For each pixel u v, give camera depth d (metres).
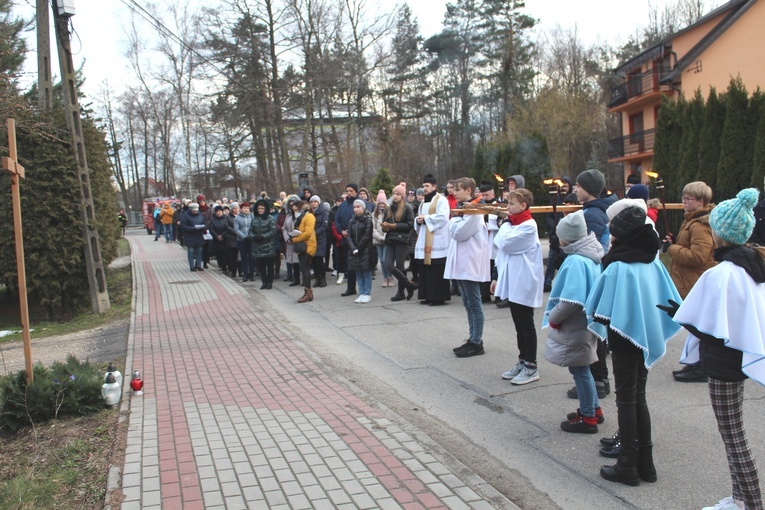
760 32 25.86
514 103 38.91
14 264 12.09
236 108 30.08
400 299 11.45
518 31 39.97
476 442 5.04
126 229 51.91
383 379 6.80
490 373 6.84
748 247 3.46
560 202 10.69
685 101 18.05
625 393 4.12
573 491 4.16
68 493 4.15
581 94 40.84
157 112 45.78
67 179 12.03
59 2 11.64
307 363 7.38
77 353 8.86
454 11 40.12
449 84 40.81
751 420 5.15
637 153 32.91
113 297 13.76
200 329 9.63
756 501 3.44
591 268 4.80
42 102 12.24
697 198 6.18
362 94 34.91
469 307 7.48
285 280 15.13
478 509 3.75
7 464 4.72
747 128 15.70
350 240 11.40
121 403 5.91
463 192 7.32
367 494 3.95
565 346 4.90
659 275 4.14
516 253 6.25
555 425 5.30
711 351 3.45
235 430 5.13
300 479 4.18
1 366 8.38
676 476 4.29
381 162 34.81
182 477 4.24
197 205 17.28
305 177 19.33
